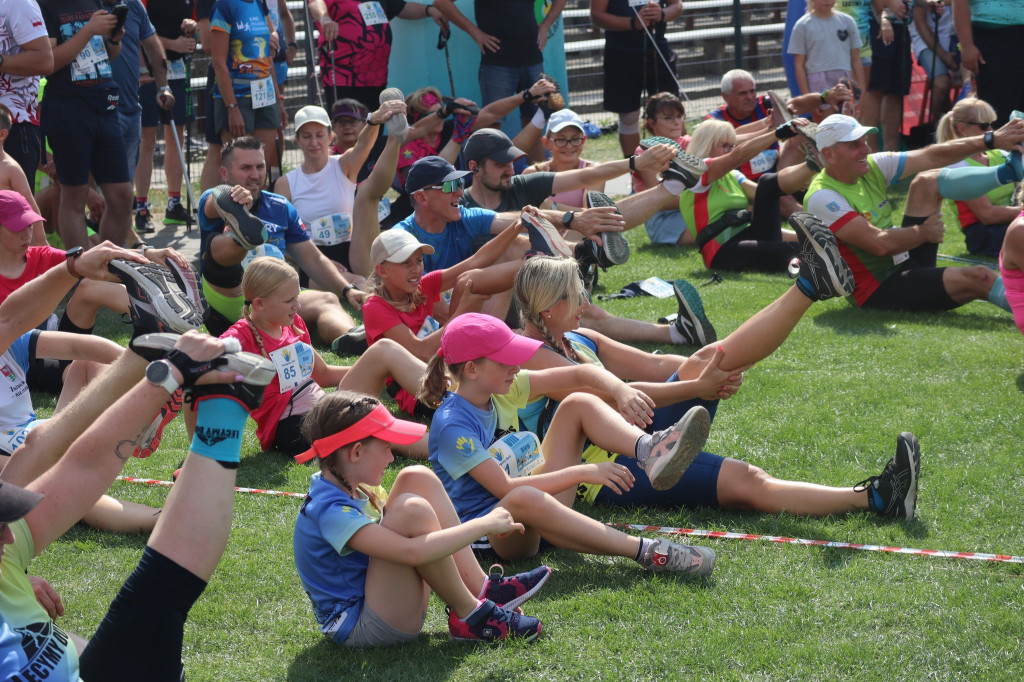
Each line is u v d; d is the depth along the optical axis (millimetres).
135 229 37875
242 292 20703
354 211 29000
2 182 24422
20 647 8719
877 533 15000
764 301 27406
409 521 11938
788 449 18172
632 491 16188
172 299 9805
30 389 22219
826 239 14914
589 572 14242
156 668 9289
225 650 12633
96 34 28438
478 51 43250
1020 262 21438
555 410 16703
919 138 46781
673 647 12141
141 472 18609
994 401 19828
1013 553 14211
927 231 25906
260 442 19562
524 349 13914
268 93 35469
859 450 18000
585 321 24641
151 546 9156
